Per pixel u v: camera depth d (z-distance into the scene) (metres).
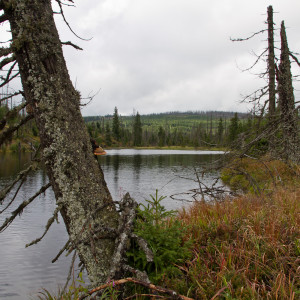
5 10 3.38
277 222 4.87
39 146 3.93
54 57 3.42
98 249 3.45
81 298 3.13
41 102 3.37
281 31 13.98
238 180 14.02
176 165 37.03
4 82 3.60
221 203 7.20
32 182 20.88
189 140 130.62
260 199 6.97
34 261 7.45
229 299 2.97
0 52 3.16
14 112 3.44
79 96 3.77
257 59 14.17
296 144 9.35
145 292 3.41
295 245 4.09
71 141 3.46
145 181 22.34
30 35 3.30
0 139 3.55
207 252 4.12
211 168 9.44
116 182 21.81
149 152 83.00
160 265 3.52
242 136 9.24
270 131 9.05
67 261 7.50
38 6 3.35
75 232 3.46
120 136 128.50
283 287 3.10
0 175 23.23
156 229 3.75
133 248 3.52
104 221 3.54
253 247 4.11
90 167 3.59
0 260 7.45
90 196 3.50
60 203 3.46
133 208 3.73
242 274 3.47
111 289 2.99
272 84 13.59
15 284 6.20
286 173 10.95
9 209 13.20
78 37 3.76
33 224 10.73
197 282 3.31
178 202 13.35
